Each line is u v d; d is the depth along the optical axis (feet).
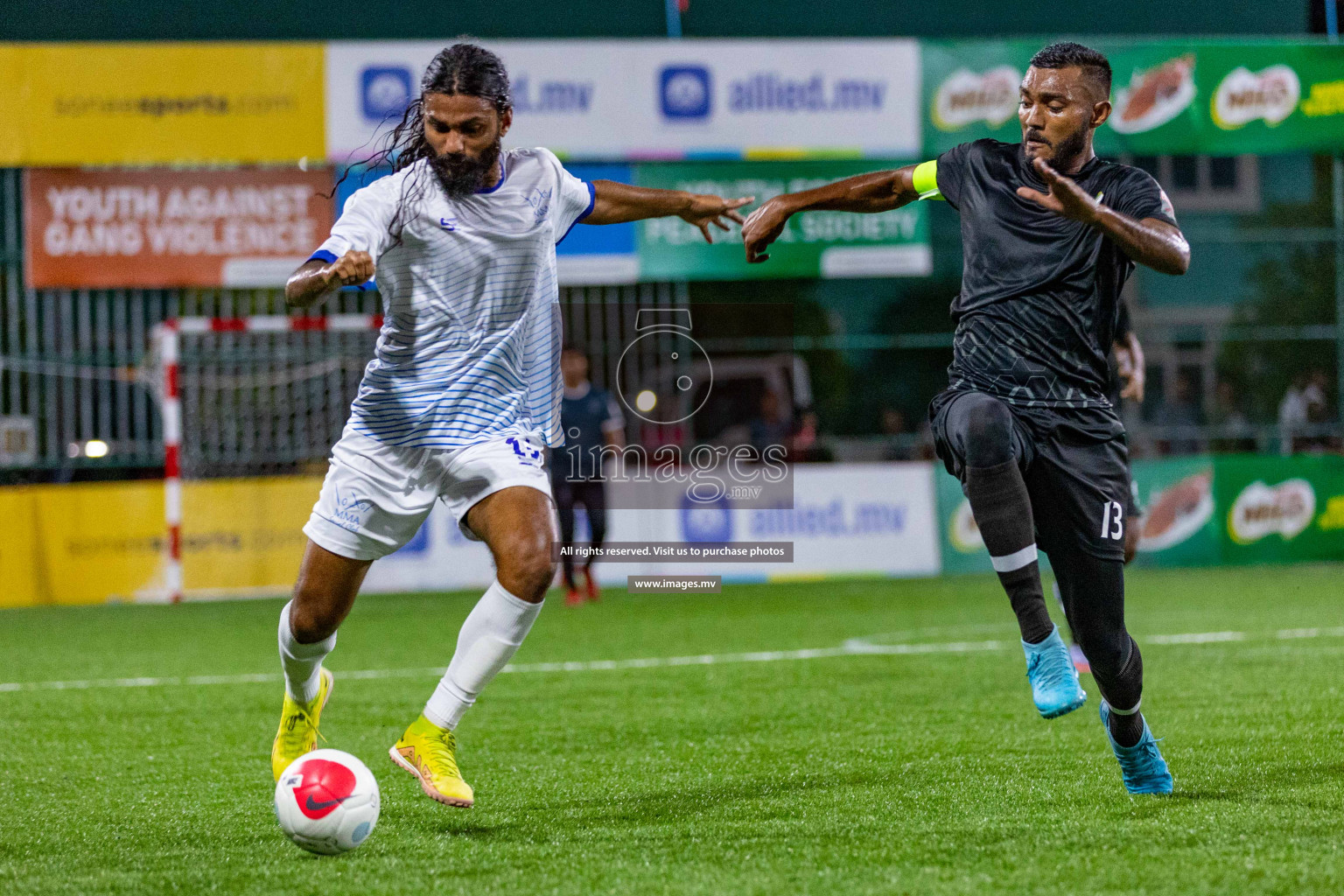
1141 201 42.01
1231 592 130.52
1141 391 72.95
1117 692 44.75
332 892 36.86
